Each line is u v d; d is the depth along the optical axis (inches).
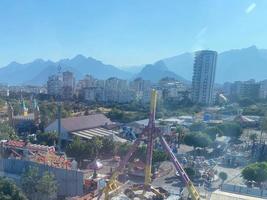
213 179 7022.6
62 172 5748.0
